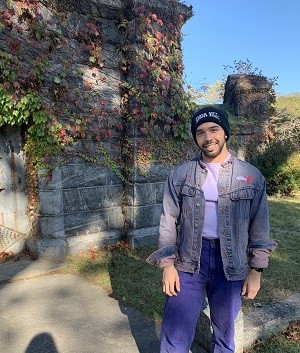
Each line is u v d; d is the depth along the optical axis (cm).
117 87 566
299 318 343
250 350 300
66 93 515
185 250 217
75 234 542
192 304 219
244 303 365
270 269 471
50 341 323
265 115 1077
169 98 587
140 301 391
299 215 784
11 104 472
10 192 542
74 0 518
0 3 464
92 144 548
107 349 310
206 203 214
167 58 580
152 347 313
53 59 505
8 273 473
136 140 566
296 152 1083
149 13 556
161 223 226
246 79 1063
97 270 482
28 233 548
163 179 596
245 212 211
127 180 577
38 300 404
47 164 511
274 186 1080
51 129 502
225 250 210
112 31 557
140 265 498
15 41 472
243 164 217
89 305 391
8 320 362
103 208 568
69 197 534
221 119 211
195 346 309
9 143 536
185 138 607
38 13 488
